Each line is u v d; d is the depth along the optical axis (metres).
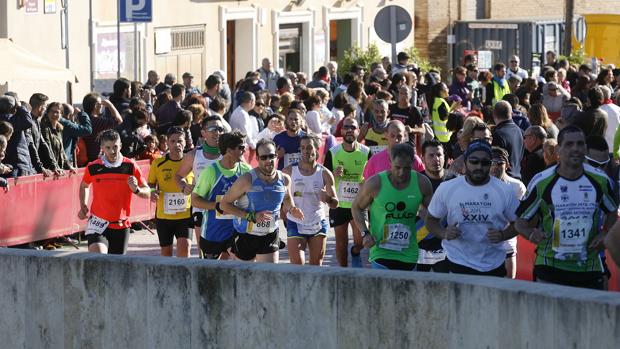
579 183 14.76
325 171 19.83
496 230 15.48
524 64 63.44
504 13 69.94
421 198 16.89
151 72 36.94
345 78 39.50
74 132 26.14
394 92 36.19
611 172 18.12
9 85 31.50
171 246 21.28
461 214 15.61
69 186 25.70
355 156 21.48
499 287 12.25
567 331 11.60
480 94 45.06
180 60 46.72
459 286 12.61
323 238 20.03
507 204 15.59
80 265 15.47
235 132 19.02
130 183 20.00
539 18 67.75
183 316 14.73
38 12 39.66
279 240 19.25
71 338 15.62
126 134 27.33
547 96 36.84
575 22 64.81
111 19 42.81
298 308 13.85
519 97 35.44
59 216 25.52
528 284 12.28
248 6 50.31
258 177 18.48
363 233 17.00
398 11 33.25
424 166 20.34
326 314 13.65
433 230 15.84
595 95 27.81
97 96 27.08
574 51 63.56
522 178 22.59
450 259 15.88
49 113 25.36
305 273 13.78
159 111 29.59
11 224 24.30
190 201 20.69
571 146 14.62
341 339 13.56
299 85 36.31
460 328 12.62
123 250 20.48
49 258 15.71
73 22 41.22
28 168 24.48
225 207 18.50
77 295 15.52
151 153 27.52
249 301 14.23
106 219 20.22
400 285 13.09
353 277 13.43
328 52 55.78
